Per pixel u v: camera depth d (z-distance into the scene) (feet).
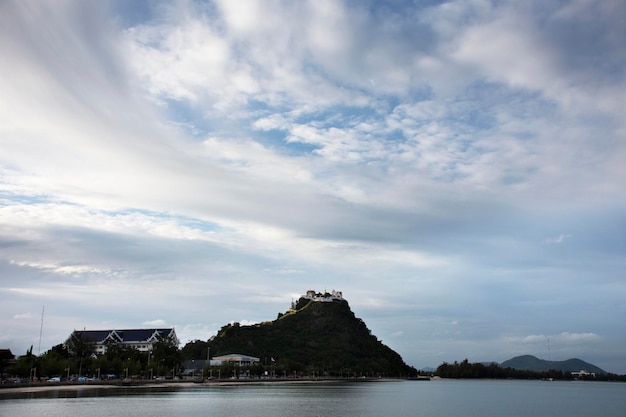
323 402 560.61
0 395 504.43
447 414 489.26
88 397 510.17
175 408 442.91
